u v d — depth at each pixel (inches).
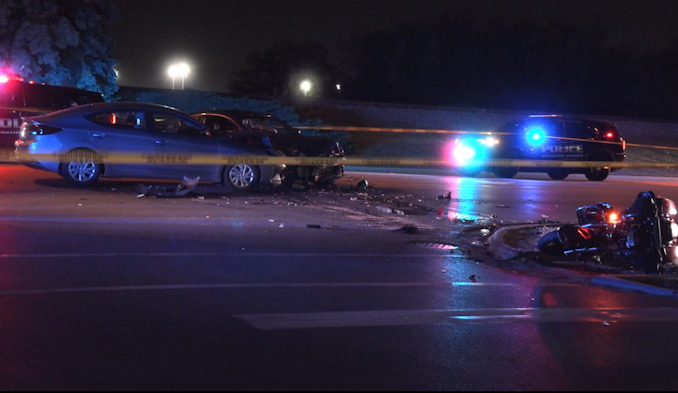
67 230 431.8
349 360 232.1
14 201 532.7
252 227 474.6
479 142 985.5
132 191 613.0
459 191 751.1
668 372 235.9
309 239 445.7
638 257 382.0
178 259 368.2
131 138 614.5
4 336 239.9
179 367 218.4
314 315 281.0
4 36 1318.9
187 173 626.2
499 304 314.0
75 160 607.8
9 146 837.2
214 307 284.5
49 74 1327.5
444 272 373.1
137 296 295.1
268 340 247.8
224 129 715.4
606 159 1035.3
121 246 393.7
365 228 496.7
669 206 389.4
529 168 1039.6
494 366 234.1
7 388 198.2
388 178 888.3
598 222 405.4
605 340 268.2
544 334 272.4
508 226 517.0
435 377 221.3
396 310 294.7
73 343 235.6
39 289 299.4
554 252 410.6
